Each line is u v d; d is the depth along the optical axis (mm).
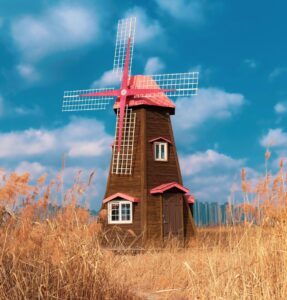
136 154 27609
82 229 8023
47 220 7500
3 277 6613
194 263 11398
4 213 6699
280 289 7621
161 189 26594
